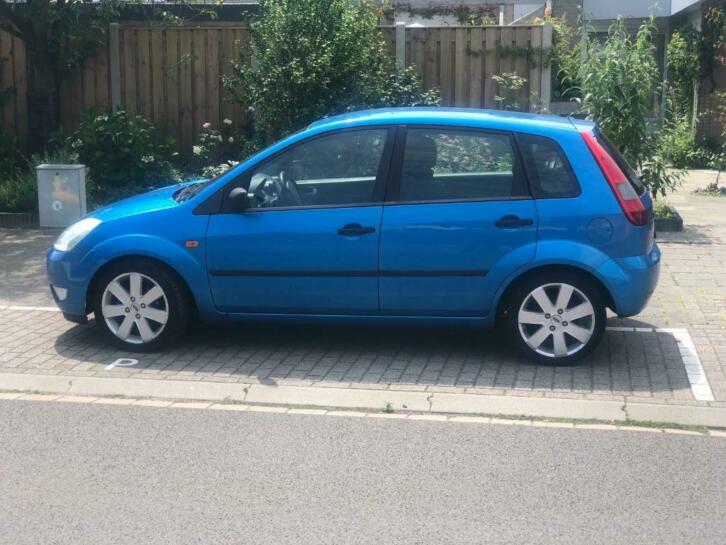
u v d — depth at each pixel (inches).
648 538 165.9
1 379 251.4
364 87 494.6
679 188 610.2
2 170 511.2
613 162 253.6
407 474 193.0
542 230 249.8
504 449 206.7
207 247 261.6
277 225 258.7
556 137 253.1
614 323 302.4
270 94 486.9
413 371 258.2
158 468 196.4
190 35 536.1
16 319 309.3
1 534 167.5
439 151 256.5
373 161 258.8
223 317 267.6
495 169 254.5
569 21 768.3
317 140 261.3
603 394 239.3
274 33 486.3
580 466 197.3
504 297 259.0
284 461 199.9
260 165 262.8
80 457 202.4
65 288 271.9
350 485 187.6
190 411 231.9
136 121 507.2
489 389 243.1
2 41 538.0
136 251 263.4
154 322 270.5
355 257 255.9
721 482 189.6
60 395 244.2
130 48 540.1
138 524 171.2
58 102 541.0
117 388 245.8
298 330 298.5
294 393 241.3
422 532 167.8
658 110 550.6
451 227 251.8
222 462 199.3
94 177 489.4
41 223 451.8
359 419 226.1
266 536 166.4
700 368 258.8
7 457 202.5
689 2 723.4
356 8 501.0
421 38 524.7
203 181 309.3
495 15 732.7
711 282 352.2
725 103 701.9
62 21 500.7
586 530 168.7
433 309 258.1
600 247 248.5
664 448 207.5
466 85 526.6
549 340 258.7
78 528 169.6
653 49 442.6
